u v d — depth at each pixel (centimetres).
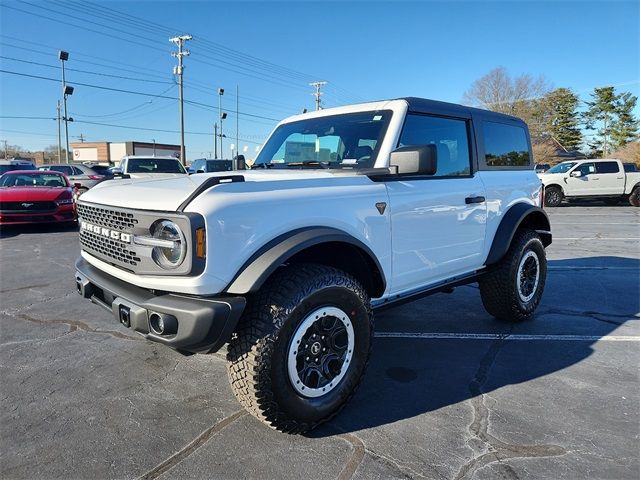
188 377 344
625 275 679
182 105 3422
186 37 3328
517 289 450
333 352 279
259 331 246
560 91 6328
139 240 252
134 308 247
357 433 273
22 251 863
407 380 343
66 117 3319
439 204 358
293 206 265
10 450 255
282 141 411
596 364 369
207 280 233
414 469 239
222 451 254
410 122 351
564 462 244
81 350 394
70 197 1125
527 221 498
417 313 504
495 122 446
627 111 6262
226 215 237
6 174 1205
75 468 239
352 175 308
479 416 291
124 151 7456
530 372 355
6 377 344
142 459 247
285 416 258
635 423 281
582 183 1869
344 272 284
